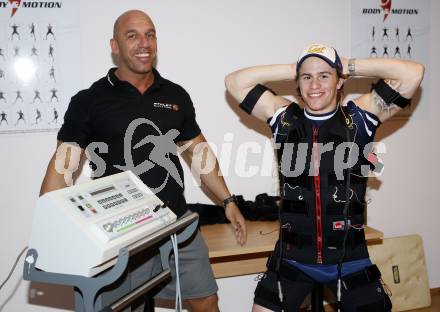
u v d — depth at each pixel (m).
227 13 2.61
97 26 2.42
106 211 1.41
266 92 1.97
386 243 2.99
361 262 1.78
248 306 2.87
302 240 1.78
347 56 2.82
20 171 2.43
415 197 3.09
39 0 2.33
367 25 2.82
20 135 2.40
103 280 1.31
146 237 1.42
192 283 2.00
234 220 2.20
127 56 1.87
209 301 2.06
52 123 2.43
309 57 1.70
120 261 1.31
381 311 1.73
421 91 2.97
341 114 1.78
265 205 2.61
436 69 2.98
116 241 1.34
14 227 2.46
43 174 2.46
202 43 2.60
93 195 1.44
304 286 1.83
